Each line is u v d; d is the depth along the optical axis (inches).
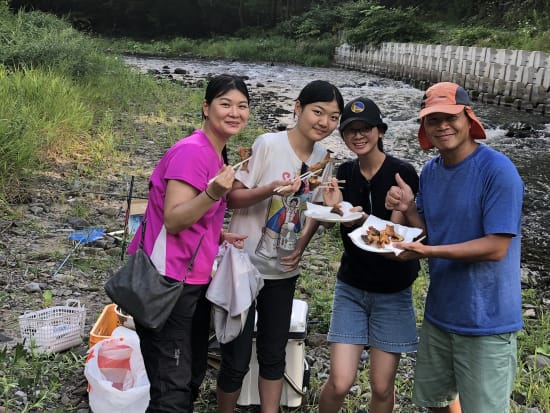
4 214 261.0
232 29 1996.8
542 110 668.7
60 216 268.1
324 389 127.6
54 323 163.9
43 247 233.8
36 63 522.6
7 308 185.0
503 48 831.7
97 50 774.5
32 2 1780.3
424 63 958.4
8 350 159.9
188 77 948.6
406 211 119.3
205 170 111.0
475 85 804.6
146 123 484.7
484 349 108.6
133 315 108.5
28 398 140.8
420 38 1138.0
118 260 227.1
